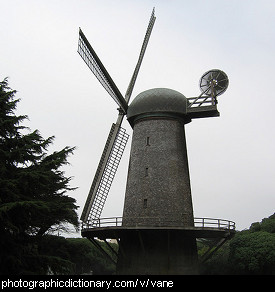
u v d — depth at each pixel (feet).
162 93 87.25
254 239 122.72
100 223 73.46
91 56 77.15
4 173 52.06
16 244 51.78
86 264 128.67
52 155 61.16
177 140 84.74
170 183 79.51
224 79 86.94
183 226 68.85
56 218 58.95
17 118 55.83
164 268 70.85
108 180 86.94
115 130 90.43
